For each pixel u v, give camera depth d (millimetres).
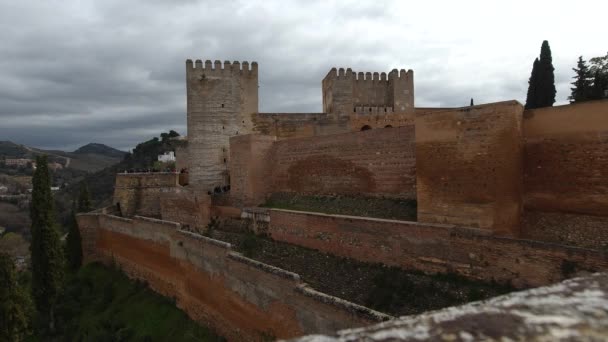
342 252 16219
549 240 13000
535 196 13586
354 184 20594
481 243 12203
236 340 14625
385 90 38250
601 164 12125
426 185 14680
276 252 18484
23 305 17109
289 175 24469
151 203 32906
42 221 21578
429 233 13414
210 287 16391
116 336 18094
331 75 36406
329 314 10375
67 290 24141
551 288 3855
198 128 32062
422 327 3109
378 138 19312
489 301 3721
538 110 13484
